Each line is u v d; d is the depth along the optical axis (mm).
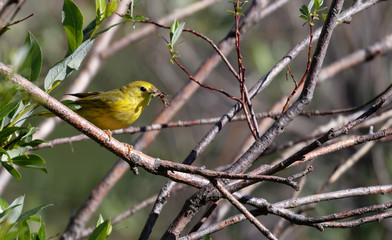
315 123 16359
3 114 5133
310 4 6578
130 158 5617
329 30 5977
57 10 15203
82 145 15719
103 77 17156
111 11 5742
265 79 7238
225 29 16016
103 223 5449
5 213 5297
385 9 14945
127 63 17359
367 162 14414
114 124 9812
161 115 10078
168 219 16859
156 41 17453
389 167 13984
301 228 14305
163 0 15828
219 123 7023
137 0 6555
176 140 17438
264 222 17109
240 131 16625
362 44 15344
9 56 4859
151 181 15836
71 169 15562
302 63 16438
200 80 9977
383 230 13688
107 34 12500
